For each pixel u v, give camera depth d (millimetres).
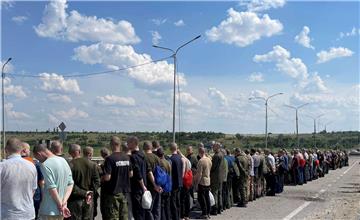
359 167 50250
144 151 10375
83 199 8047
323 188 23078
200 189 12492
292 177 24922
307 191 21375
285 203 16391
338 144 115062
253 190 17078
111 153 8930
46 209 6895
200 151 12609
